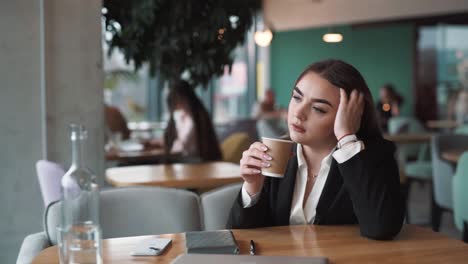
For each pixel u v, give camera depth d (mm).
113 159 4508
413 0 8773
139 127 9211
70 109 3369
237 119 11242
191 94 4461
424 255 1466
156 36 3965
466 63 11148
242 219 1791
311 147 1812
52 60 3326
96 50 3418
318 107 1719
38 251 1880
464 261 1411
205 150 4418
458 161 3840
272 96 11086
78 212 1377
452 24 11039
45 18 3305
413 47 11391
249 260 1369
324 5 8945
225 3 3857
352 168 1671
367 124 1812
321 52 12164
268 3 8727
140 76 10320
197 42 3953
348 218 1806
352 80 1723
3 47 3375
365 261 1413
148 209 2080
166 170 3664
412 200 6965
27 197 3445
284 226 1800
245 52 12352
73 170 1396
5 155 3402
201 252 1470
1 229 3424
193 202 2092
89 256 1357
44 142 3328
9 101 3396
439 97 11359
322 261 1365
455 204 3740
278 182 1866
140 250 1490
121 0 3945
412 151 7918
